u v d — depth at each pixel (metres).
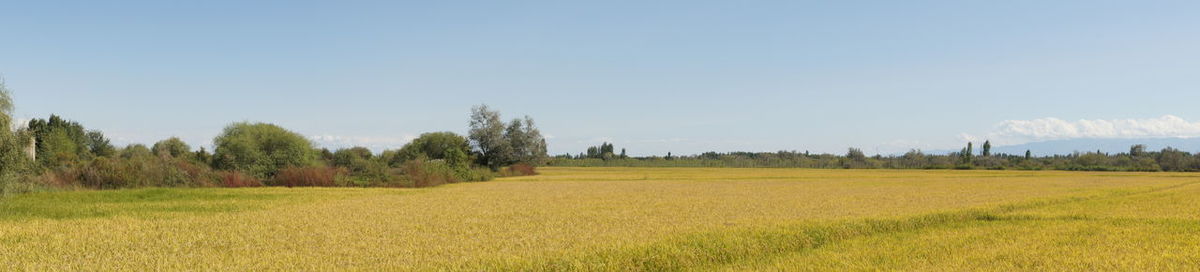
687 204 27.41
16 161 28.02
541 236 15.93
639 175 80.81
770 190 40.47
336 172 49.84
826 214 21.92
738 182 56.12
